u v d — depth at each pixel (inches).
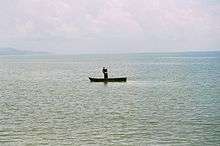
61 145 1567.4
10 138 1676.9
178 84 4188.0
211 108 2443.4
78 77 5551.2
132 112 2341.3
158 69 7317.9
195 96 3100.4
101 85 4165.8
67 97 3149.6
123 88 3821.4
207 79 4788.4
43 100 2960.1
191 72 6210.6
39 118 2148.1
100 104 2719.0
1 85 4335.6
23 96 3230.8
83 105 2674.7
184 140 1620.3
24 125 1948.8
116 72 6550.2
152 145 1552.7
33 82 4736.7
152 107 2539.4
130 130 1817.2
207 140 1616.6
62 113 2322.8
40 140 1644.9
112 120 2075.5
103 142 1608.0
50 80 5044.3
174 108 2475.4
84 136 1712.6
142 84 4227.4
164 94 3282.5
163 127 1872.5
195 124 1927.9
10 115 2249.0
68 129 1852.9
